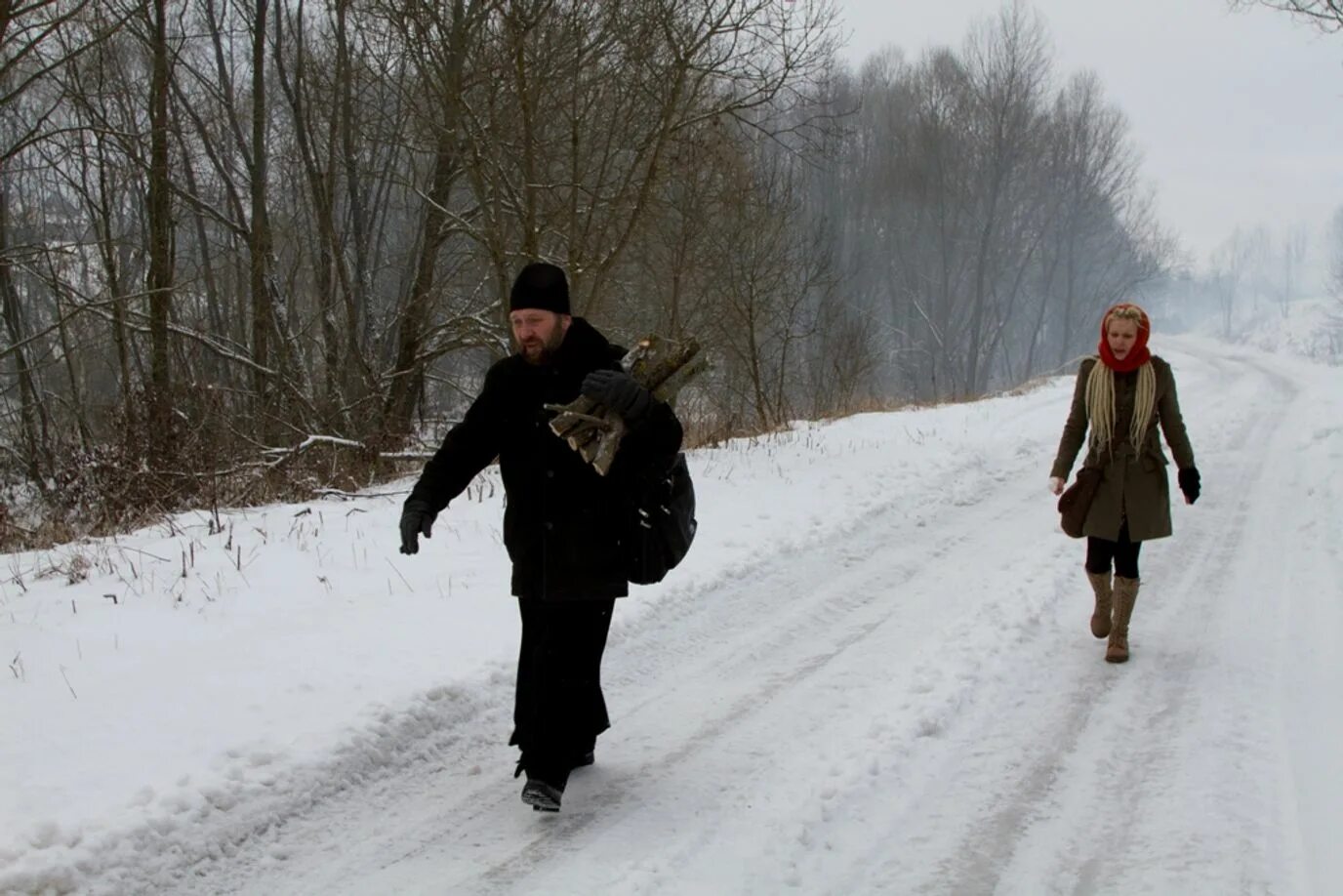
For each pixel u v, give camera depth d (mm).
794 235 21219
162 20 15492
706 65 11531
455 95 11211
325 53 18078
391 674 5031
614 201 11812
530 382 4035
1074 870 3627
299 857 3738
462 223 12523
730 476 10625
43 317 23156
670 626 6188
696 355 4074
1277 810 3951
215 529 8500
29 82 12734
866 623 6418
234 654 5293
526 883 3547
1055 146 54375
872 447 12375
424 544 7824
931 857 3721
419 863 3701
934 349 51344
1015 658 5672
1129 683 5336
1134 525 5562
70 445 12562
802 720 4926
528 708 4062
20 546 10031
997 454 12008
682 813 4039
